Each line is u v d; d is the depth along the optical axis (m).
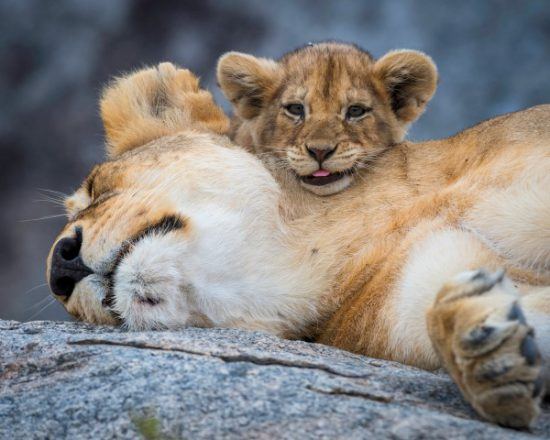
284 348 8.52
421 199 9.61
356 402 7.04
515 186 9.16
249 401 7.06
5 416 7.40
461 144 10.17
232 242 9.45
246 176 9.93
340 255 9.66
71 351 8.09
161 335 8.41
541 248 8.89
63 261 9.16
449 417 6.85
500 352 6.80
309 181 10.75
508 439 6.54
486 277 7.38
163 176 9.71
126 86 11.75
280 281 9.55
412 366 8.90
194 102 11.49
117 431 7.00
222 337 8.63
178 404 7.09
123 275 8.91
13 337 8.54
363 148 13.27
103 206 9.44
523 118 9.84
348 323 9.41
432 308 7.47
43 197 33.75
